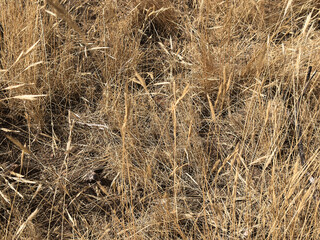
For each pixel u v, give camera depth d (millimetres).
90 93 2643
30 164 2271
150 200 2066
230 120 2477
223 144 2379
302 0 3047
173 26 3088
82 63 2789
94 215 2059
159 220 1970
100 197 2125
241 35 2994
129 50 2775
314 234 1794
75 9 2994
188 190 2162
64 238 1962
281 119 2324
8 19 2551
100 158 2303
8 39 2477
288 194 1680
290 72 2531
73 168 2266
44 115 2498
